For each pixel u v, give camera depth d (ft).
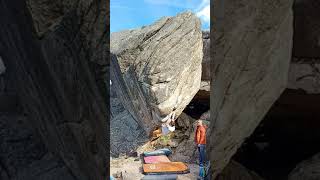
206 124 23.48
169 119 22.81
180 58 22.70
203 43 26.17
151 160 20.26
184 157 21.27
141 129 26.99
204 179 15.55
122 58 24.18
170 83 21.88
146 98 22.34
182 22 24.20
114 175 18.06
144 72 22.13
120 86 27.07
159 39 23.20
